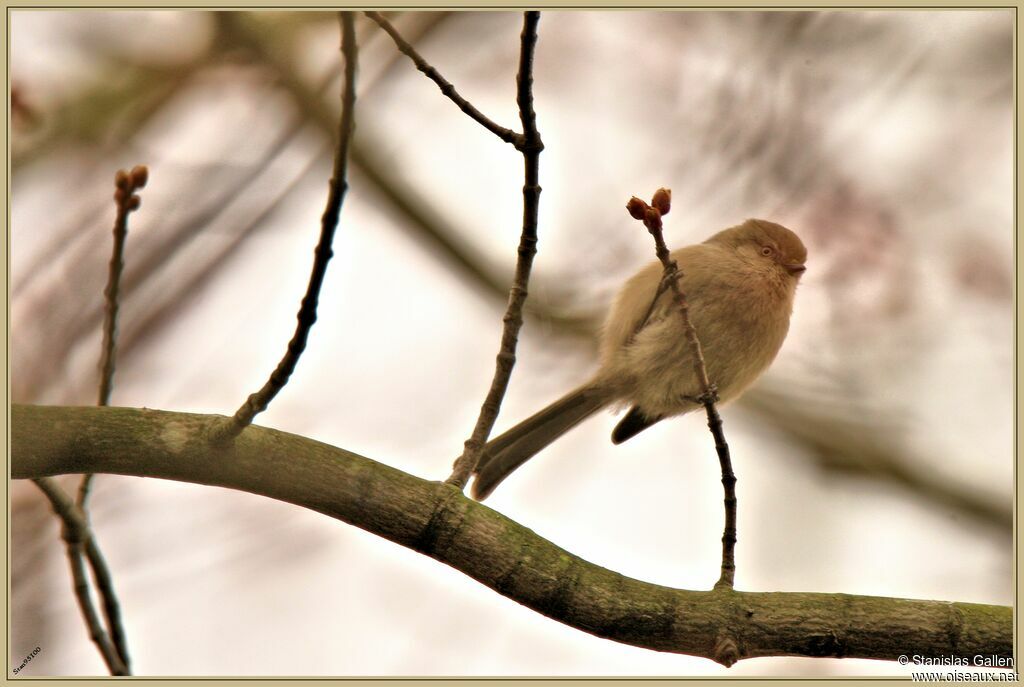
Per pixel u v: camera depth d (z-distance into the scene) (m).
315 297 5.39
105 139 11.48
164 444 5.67
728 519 6.26
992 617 5.96
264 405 5.60
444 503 5.95
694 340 6.56
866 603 5.99
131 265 10.91
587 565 6.05
